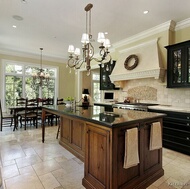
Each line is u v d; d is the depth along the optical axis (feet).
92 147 6.11
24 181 6.64
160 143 6.97
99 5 9.64
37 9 10.23
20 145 11.14
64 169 7.77
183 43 10.98
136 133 5.83
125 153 5.45
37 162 8.50
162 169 7.33
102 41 8.68
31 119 16.92
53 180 6.77
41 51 20.79
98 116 6.73
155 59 12.71
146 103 14.37
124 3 9.43
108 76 18.08
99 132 5.73
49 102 19.42
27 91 20.58
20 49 19.31
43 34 14.73
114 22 12.06
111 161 5.16
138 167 6.14
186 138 9.77
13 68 19.51
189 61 10.75
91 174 6.15
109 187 5.21
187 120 9.71
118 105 15.02
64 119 10.92
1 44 17.81
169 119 10.74
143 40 14.30
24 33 14.51
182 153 9.95
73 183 6.58
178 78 11.43
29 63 20.61
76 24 12.48
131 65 14.79
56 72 23.22
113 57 18.37
